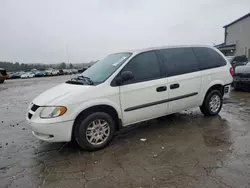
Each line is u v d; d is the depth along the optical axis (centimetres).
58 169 272
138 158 291
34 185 238
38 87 1420
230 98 677
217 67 455
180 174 246
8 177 257
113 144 344
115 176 249
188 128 402
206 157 283
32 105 322
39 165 286
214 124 417
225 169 251
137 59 365
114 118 349
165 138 359
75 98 302
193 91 417
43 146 351
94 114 318
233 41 2702
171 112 400
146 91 357
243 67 780
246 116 464
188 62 417
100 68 383
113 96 329
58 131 294
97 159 295
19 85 1661
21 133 423
